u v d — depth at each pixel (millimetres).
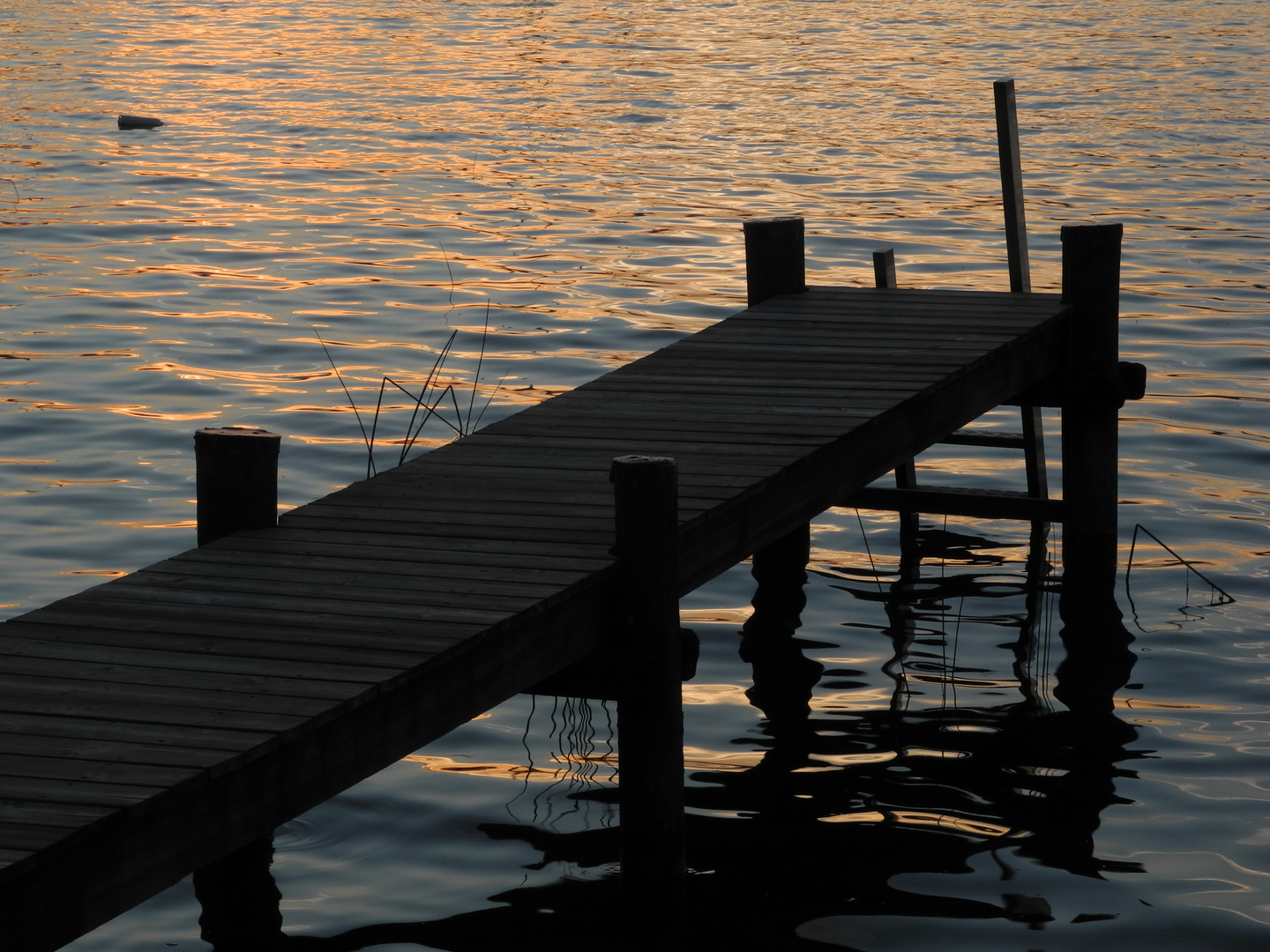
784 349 14695
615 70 51906
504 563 9656
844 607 14195
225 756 7086
